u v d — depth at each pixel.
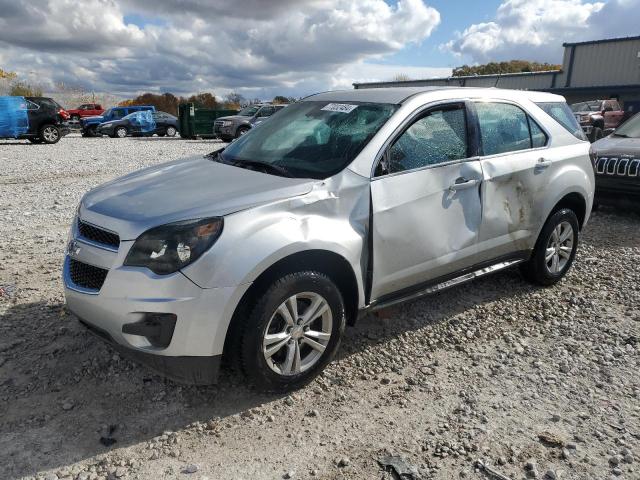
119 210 3.14
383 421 3.11
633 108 33.97
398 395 3.37
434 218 3.84
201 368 2.97
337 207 3.36
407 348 3.95
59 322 4.11
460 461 2.79
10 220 7.29
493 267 4.47
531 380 3.57
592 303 4.80
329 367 3.66
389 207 3.57
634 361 3.83
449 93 4.16
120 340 2.98
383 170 3.61
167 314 2.84
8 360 3.57
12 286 4.77
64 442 2.84
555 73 37.62
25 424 2.96
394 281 3.71
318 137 3.89
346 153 3.60
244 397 3.29
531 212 4.60
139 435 2.92
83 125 30.45
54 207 8.19
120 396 3.25
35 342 3.80
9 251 5.82
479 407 3.26
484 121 4.30
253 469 2.71
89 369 3.50
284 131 4.18
